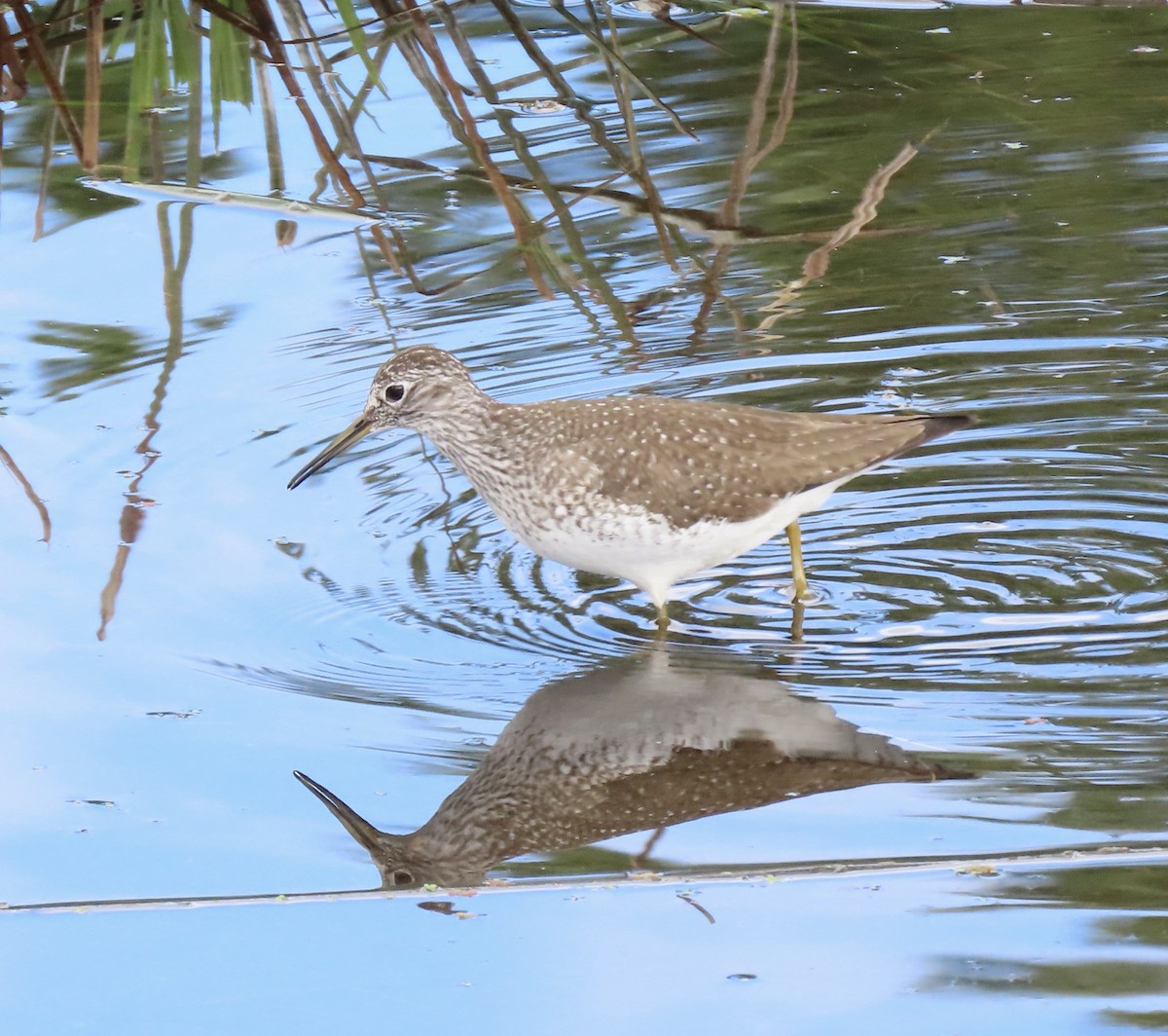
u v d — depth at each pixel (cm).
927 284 1463
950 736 899
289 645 1029
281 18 1830
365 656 1014
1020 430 1273
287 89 1736
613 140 1717
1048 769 862
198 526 1171
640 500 1056
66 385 1353
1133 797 834
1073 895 765
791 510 1081
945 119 1719
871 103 1761
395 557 1152
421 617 1066
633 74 1653
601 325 1430
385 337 1425
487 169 1591
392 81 1852
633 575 1088
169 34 1689
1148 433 1256
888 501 1215
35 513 1174
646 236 1568
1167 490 1187
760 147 1678
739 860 805
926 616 1047
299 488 1236
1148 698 930
